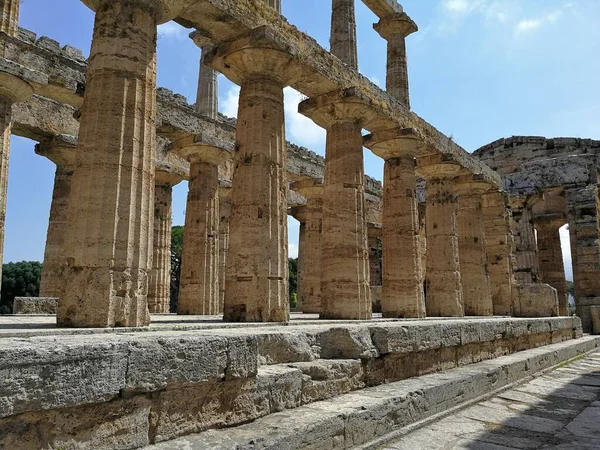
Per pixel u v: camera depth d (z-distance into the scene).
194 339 5.14
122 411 4.54
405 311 14.59
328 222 13.21
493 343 12.91
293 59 11.00
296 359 7.20
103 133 7.89
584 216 25.50
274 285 10.38
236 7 10.17
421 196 29.16
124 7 8.38
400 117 15.16
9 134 13.10
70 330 6.27
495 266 21.98
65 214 17.78
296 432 5.28
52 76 14.08
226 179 22.59
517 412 8.47
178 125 17.27
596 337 21.14
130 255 7.82
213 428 5.32
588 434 7.07
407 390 7.60
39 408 3.88
